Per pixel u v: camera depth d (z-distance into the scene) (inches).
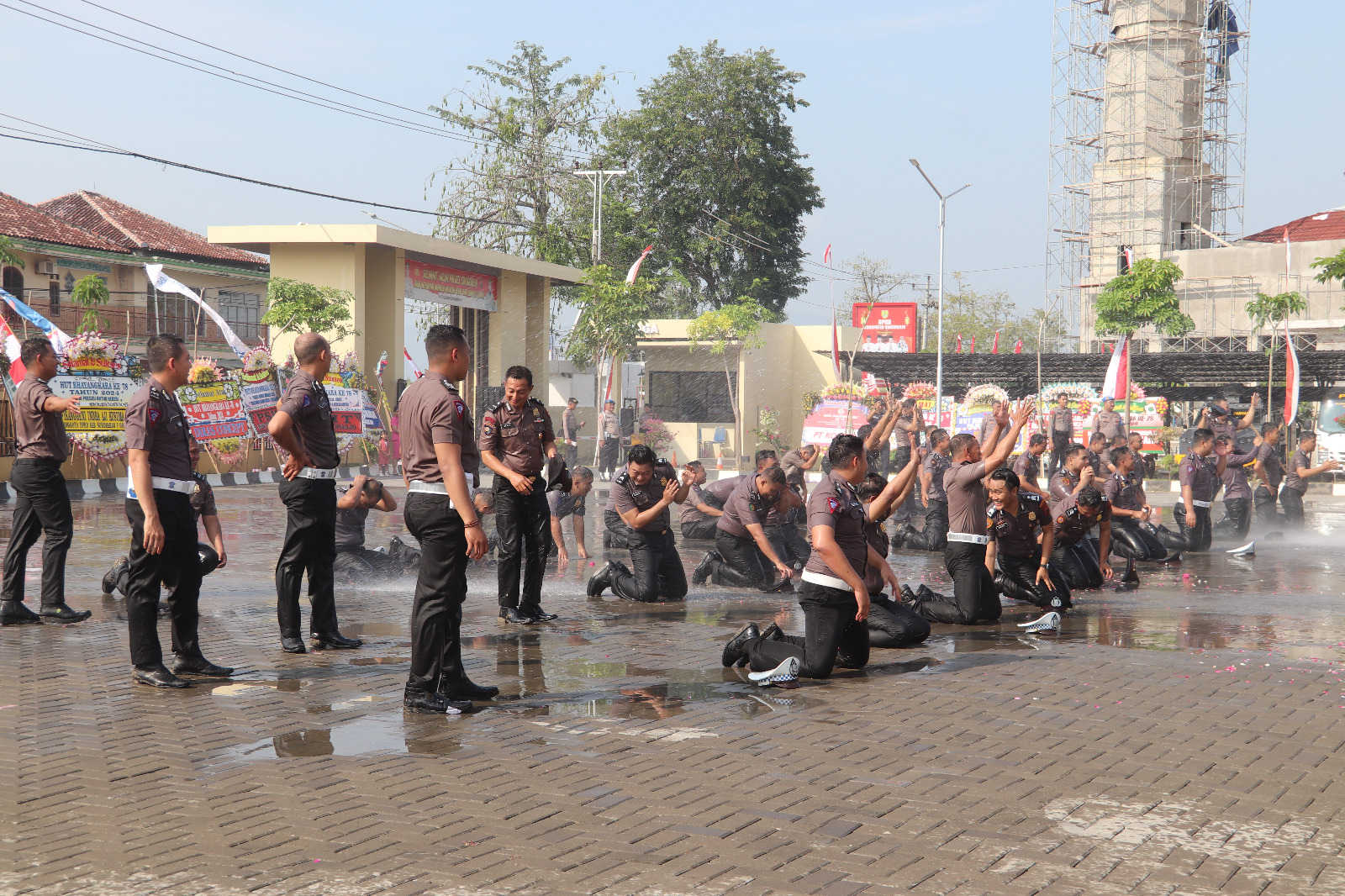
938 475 526.6
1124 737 191.2
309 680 235.8
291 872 130.9
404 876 130.0
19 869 131.6
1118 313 1440.7
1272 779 167.8
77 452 767.7
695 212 1967.3
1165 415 1197.1
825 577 237.3
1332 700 218.8
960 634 303.3
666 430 1332.4
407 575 404.8
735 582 398.9
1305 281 1640.0
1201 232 1918.1
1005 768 172.7
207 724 199.0
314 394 265.3
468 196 1674.5
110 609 326.3
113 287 1588.3
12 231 1425.9
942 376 1375.5
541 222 1702.8
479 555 205.6
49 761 175.6
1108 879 130.0
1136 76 1927.9
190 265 1630.2
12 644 273.1
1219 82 1962.4
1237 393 1325.0
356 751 181.8
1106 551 413.1
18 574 301.1
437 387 207.5
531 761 176.6
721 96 1956.2
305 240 1070.4
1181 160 1919.3
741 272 2004.2
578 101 1697.8
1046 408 1178.6
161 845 139.6
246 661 255.4
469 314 1326.3
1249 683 235.6
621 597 364.5
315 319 1042.1
